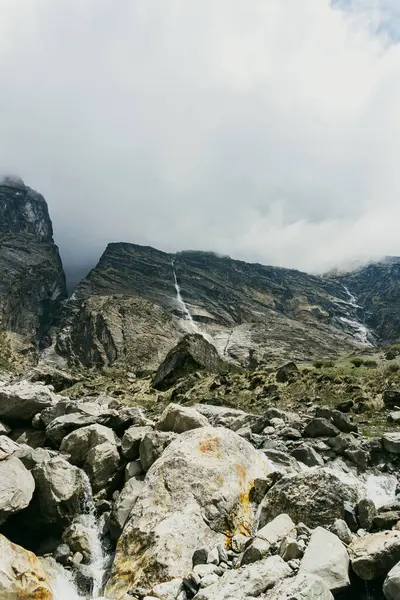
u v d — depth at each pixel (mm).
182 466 12086
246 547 9898
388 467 16453
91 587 10508
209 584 8445
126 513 12320
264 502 11633
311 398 31000
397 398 26766
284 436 19109
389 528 10242
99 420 17406
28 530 12602
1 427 17453
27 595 8859
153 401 41719
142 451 14688
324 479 11234
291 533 9852
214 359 54031
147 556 9672
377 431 22016
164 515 10828
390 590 7586
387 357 58625
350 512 10648
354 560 8656
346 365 56688
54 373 53594
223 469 12234
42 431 17812
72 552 11781
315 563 8312
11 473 12258
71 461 15367
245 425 20891
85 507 13406
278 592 7414
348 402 27281
